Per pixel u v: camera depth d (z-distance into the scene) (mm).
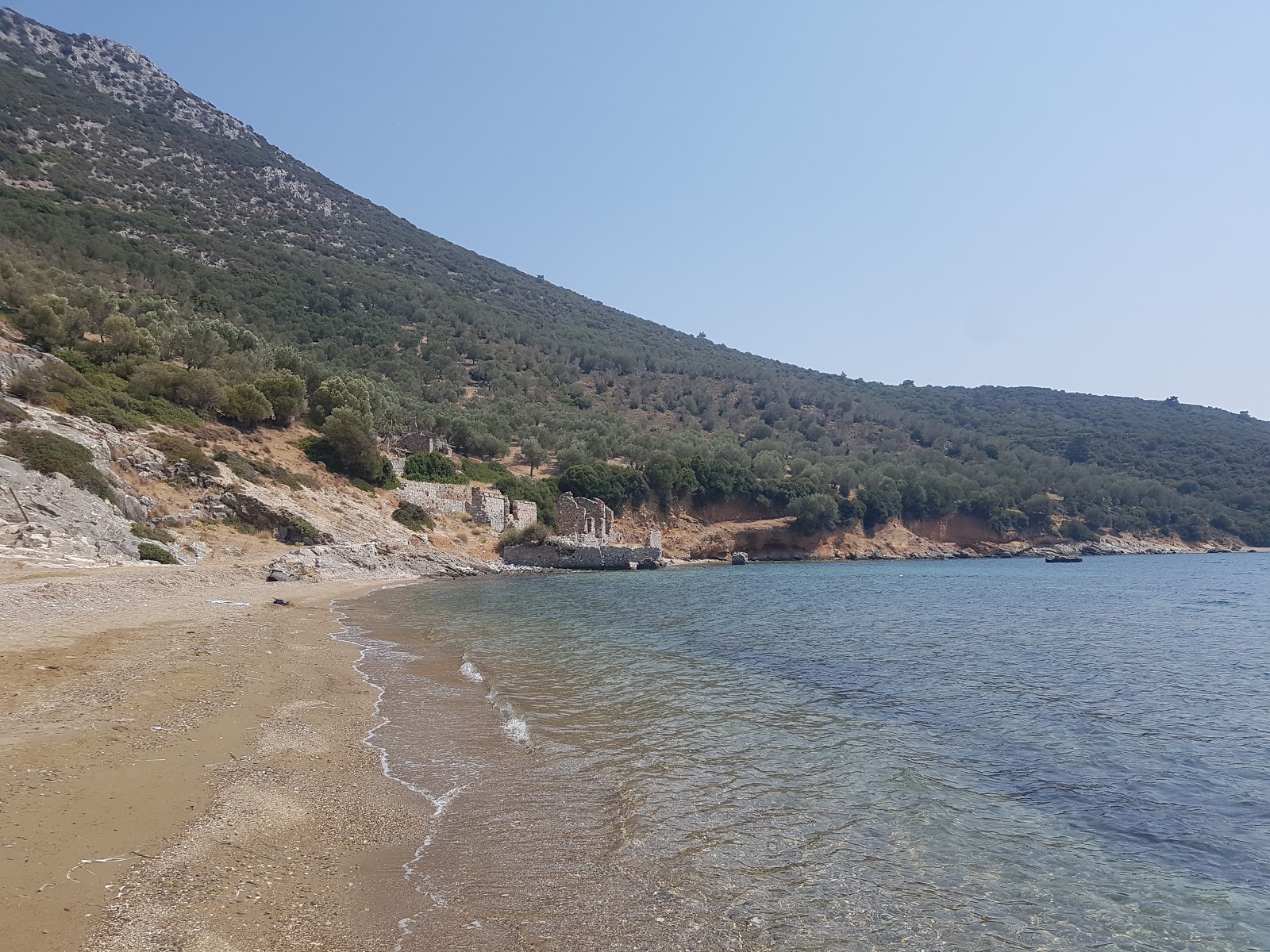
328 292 153875
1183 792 12516
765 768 12891
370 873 8445
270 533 55562
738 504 114125
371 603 39562
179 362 74812
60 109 193500
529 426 121125
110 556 38906
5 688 15141
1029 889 8859
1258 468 149875
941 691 20000
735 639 29203
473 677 19891
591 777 12031
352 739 13742
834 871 9016
